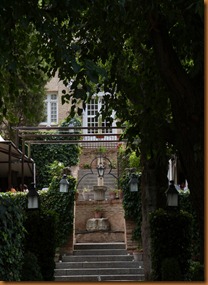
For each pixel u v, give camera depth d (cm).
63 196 2191
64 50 871
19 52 1277
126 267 2044
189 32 1016
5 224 948
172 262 1438
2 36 872
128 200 2223
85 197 2927
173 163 2434
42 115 2900
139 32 1191
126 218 2234
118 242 2395
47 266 1614
